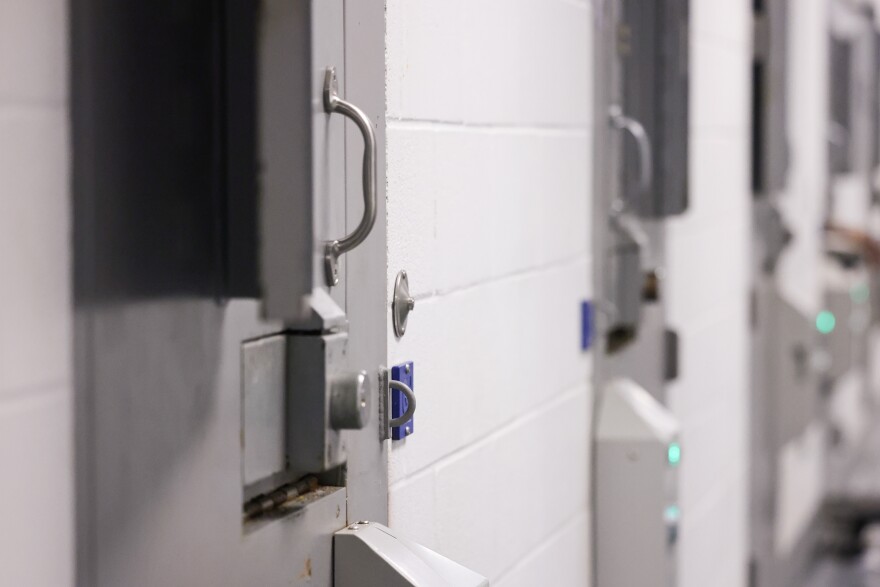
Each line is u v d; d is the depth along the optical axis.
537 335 2.22
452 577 1.44
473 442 1.92
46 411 0.97
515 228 2.09
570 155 2.38
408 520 1.68
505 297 2.05
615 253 2.66
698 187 3.41
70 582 1.00
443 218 1.78
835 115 6.15
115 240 1.03
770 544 4.61
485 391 1.97
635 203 2.78
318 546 1.38
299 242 1.04
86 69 1.00
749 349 4.29
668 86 2.77
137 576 1.07
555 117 2.28
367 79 1.49
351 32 1.43
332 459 1.35
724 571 3.90
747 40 4.12
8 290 0.93
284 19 1.05
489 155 1.96
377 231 1.53
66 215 0.98
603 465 2.57
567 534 2.43
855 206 6.73
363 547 1.40
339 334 1.35
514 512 2.12
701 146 3.44
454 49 1.80
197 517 1.15
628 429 2.56
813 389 4.82
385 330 1.56
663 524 2.54
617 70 2.67
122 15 1.03
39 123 0.96
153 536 1.08
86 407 1.01
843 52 6.18
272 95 1.05
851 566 5.40
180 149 1.10
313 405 1.32
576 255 2.43
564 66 2.32
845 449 6.45
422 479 1.73
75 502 1.00
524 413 2.16
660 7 2.76
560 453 2.37
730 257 3.92
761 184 4.27
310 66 1.04
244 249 1.16
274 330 1.29
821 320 5.78
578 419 2.48
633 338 2.78
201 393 1.15
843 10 6.06
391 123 1.59
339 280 1.41
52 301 0.97
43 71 0.96
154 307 1.08
